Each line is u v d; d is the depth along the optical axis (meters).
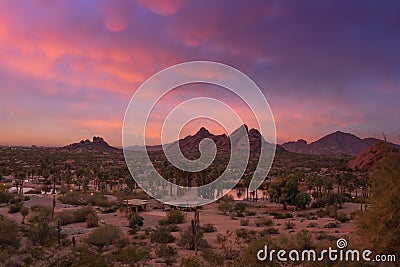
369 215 10.14
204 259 17.67
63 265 15.21
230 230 30.33
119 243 22.47
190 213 43.88
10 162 116.12
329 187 63.00
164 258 18.38
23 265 16.17
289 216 39.53
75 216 37.44
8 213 42.00
